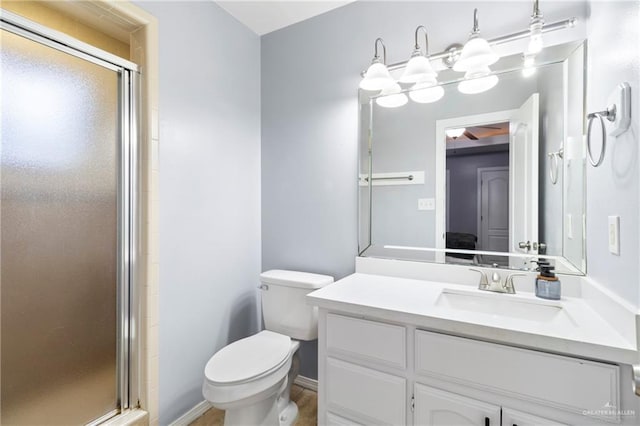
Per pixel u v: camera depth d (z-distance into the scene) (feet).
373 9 5.76
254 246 6.95
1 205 3.54
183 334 5.32
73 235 4.16
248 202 6.79
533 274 4.39
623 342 2.67
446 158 5.11
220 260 6.09
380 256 5.66
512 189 4.62
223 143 6.16
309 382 6.44
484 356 3.16
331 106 6.23
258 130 7.06
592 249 3.79
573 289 4.09
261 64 7.08
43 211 3.87
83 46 4.18
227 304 6.24
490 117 4.78
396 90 5.44
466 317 3.33
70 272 4.13
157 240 4.88
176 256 5.21
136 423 4.58
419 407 3.50
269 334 5.65
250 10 6.21
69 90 4.10
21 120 3.67
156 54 4.85
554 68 4.33
